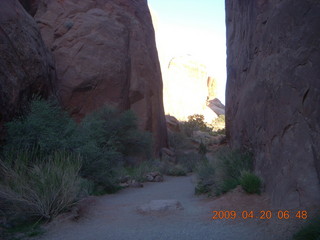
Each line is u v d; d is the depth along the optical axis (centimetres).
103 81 2325
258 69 971
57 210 642
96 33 2438
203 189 1018
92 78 2262
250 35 1132
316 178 545
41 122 1002
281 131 700
